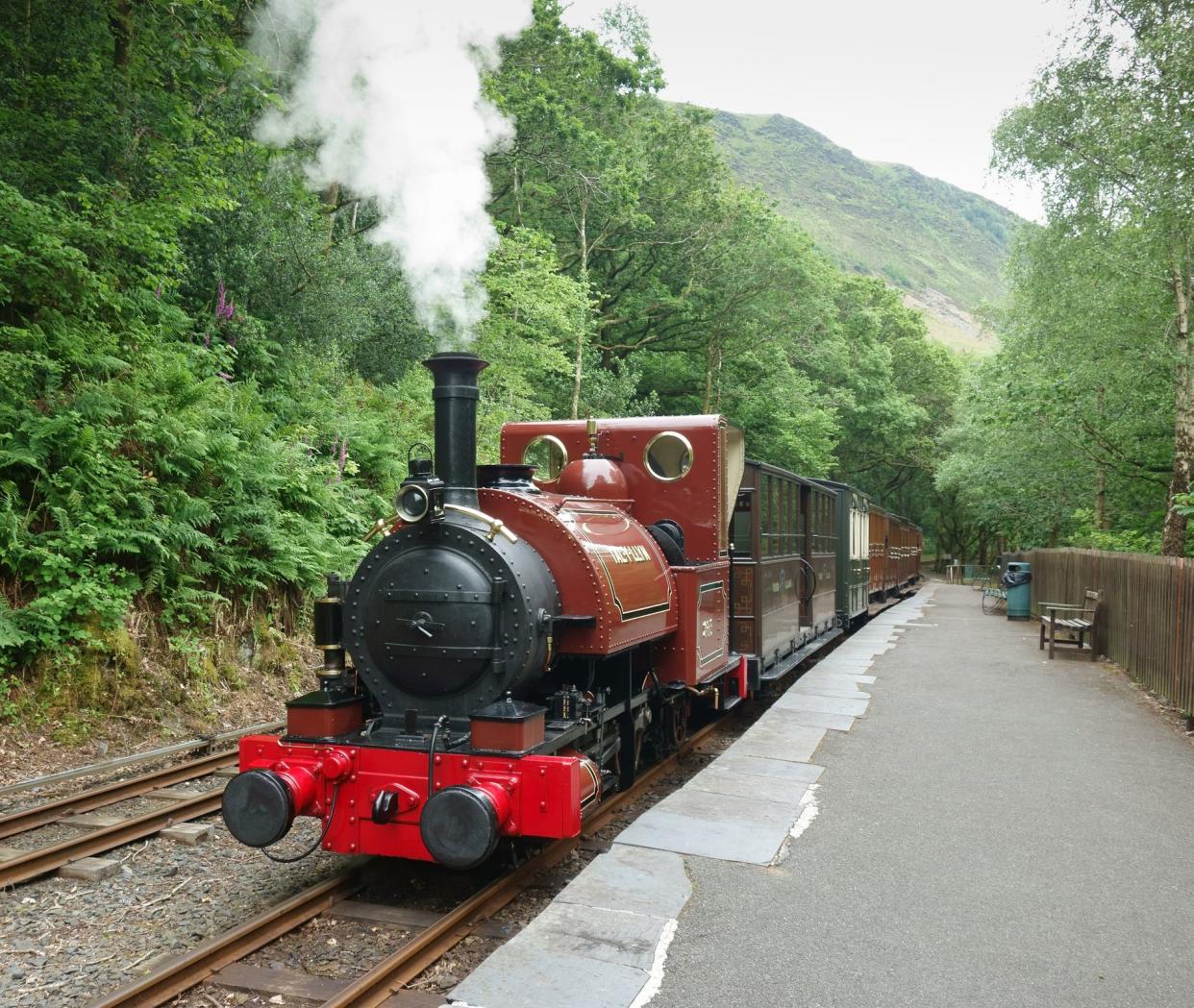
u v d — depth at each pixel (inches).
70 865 199.5
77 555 319.6
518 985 141.1
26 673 296.7
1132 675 456.4
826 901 176.4
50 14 444.8
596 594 207.2
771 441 1310.3
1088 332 698.2
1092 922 168.4
